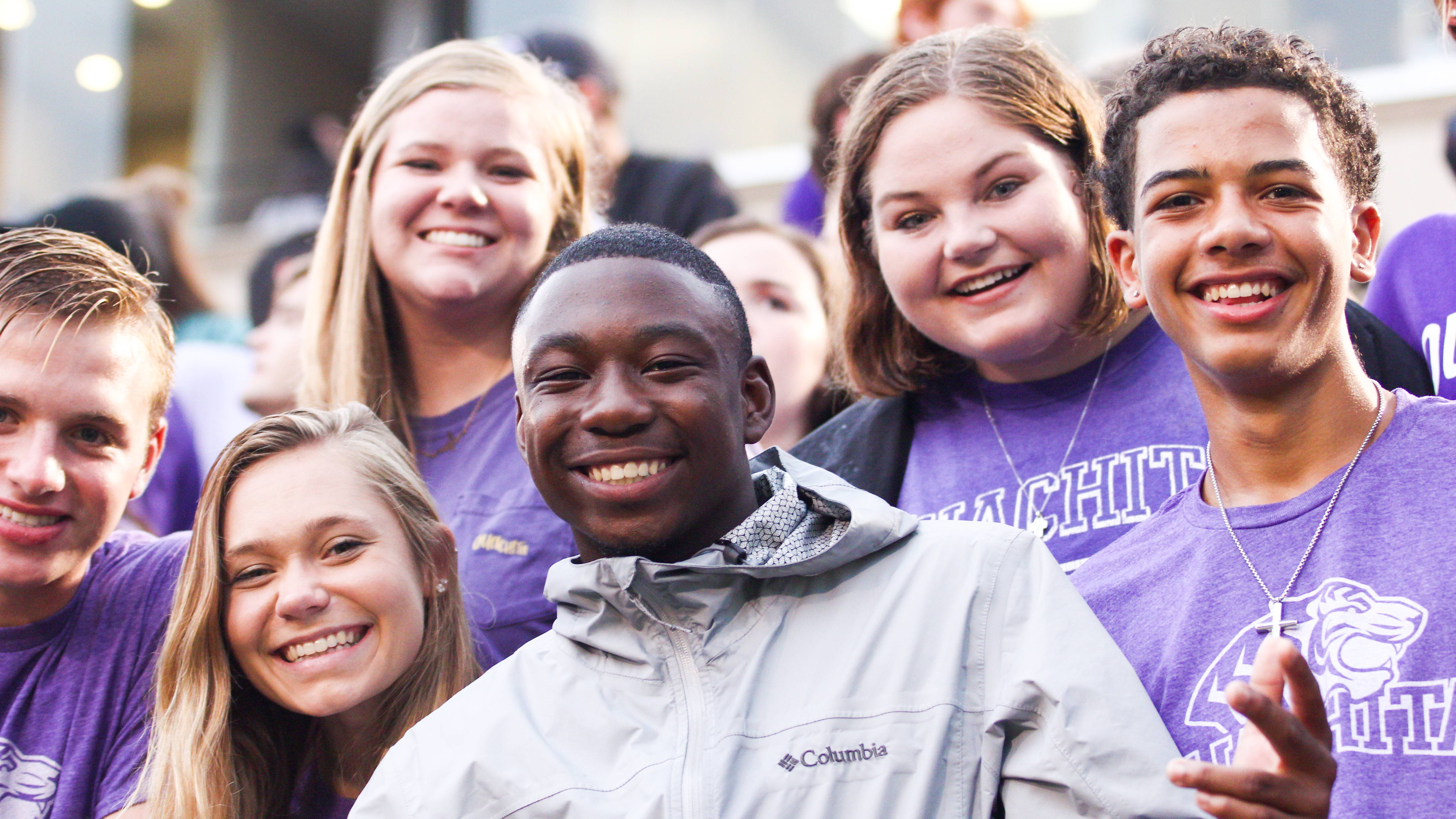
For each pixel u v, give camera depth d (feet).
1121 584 8.16
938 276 10.09
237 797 9.64
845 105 17.58
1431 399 7.72
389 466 10.31
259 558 9.75
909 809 7.03
